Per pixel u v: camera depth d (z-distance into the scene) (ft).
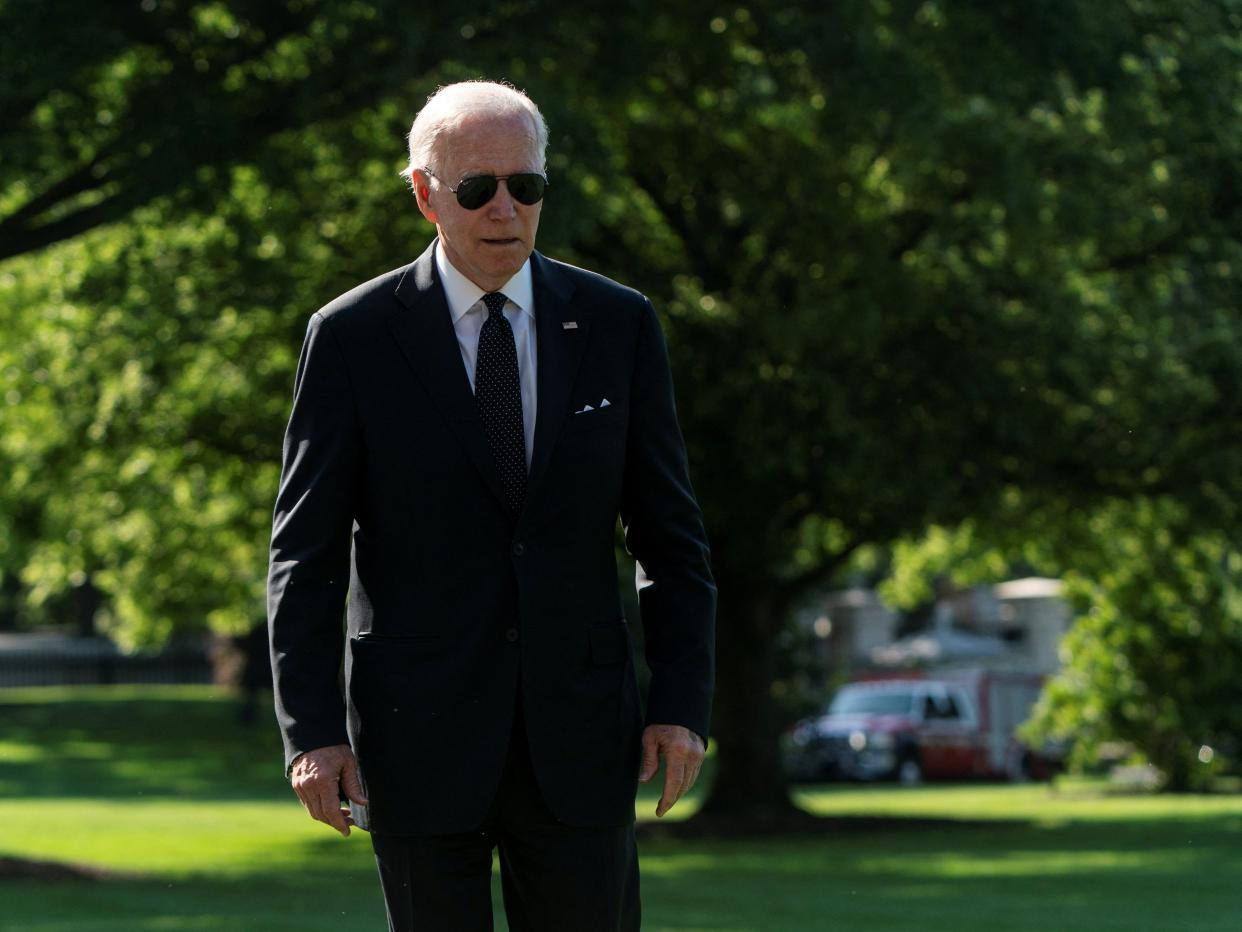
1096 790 183.21
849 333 105.81
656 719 20.59
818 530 137.39
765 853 105.50
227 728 294.46
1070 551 141.28
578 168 83.87
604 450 20.66
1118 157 111.55
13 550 166.71
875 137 101.09
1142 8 106.63
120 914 68.49
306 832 123.44
